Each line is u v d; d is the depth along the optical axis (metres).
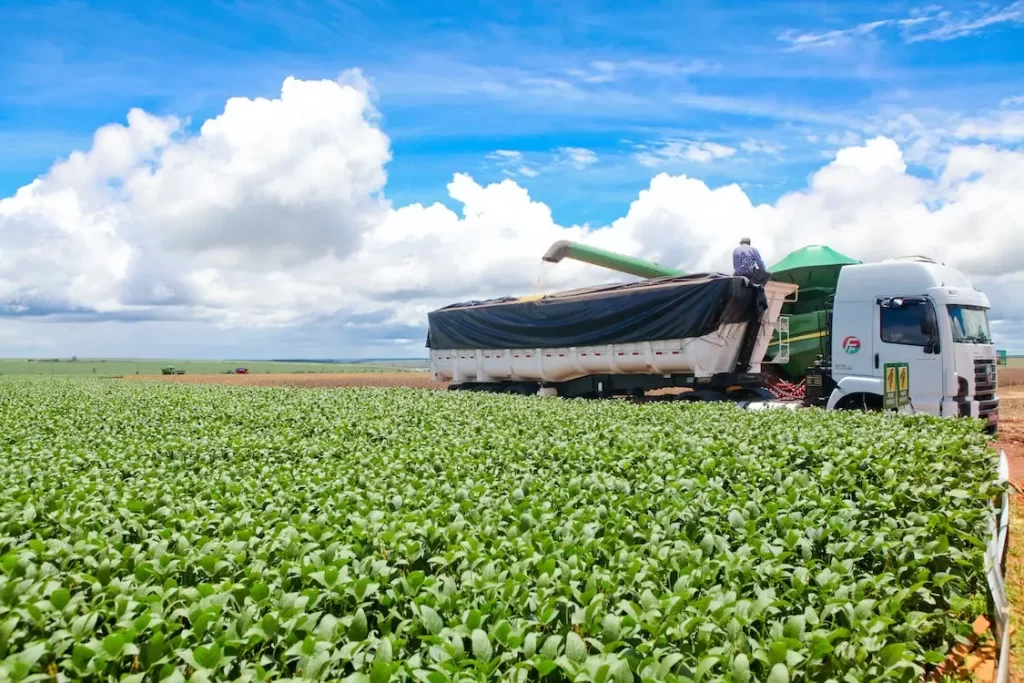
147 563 5.10
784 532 6.10
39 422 15.09
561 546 5.54
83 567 5.45
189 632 4.11
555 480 8.13
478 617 4.18
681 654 3.82
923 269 16.08
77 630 4.20
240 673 4.01
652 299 20.77
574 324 22.91
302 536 5.79
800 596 4.92
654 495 7.31
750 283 19.62
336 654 3.92
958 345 15.74
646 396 23.55
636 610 4.30
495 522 6.28
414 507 7.11
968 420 12.81
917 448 9.45
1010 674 5.73
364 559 5.21
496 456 9.53
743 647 4.12
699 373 20.09
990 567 6.40
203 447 10.89
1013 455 17.22
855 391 16.64
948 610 5.67
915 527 6.43
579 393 23.97
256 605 4.45
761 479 8.03
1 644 4.05
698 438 10.50
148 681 3.87
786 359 21.16
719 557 5.40
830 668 4.30
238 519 6.56
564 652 4.04
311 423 14.04
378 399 20.12
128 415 16.23
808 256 21.86
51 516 6.70
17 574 5.12
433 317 28.33
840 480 7.94
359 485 8.12
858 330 16.80
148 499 7.43
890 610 4.84
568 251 25.84
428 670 3.79
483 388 26.94
